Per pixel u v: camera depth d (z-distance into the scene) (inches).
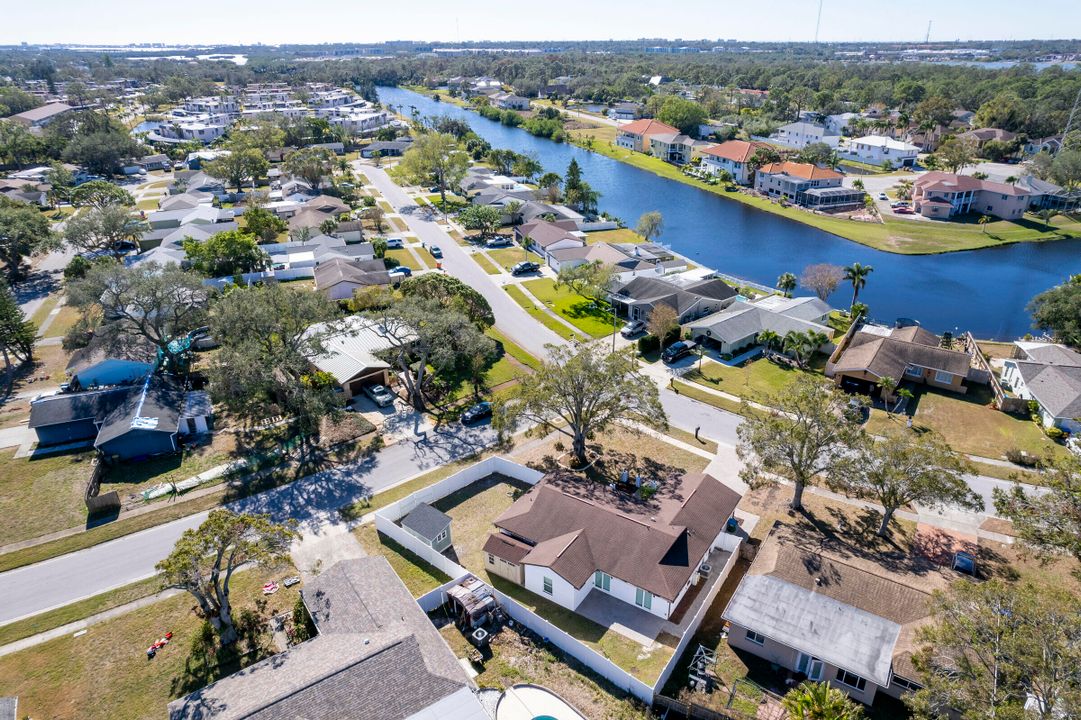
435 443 2370.8
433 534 1796.3
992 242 4950.8
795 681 1432.1
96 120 7258.9
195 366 2878.9
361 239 4626.0
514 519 1846.7
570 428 2491.4
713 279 3708.2
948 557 1793.8
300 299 2536.9
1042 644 1077.1
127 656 1499.8
